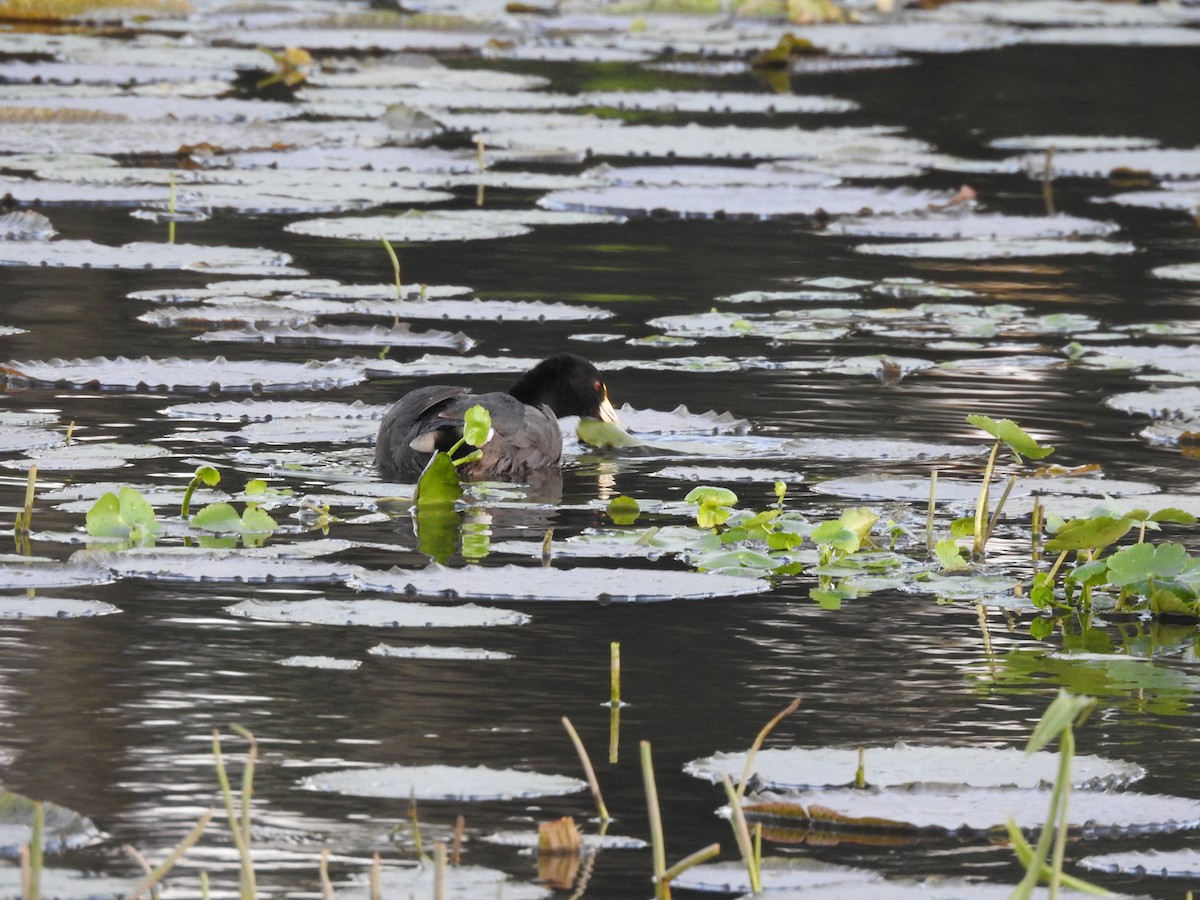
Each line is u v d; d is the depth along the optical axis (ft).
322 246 77.25
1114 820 26.35
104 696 30.42
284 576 37.32
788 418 53.06
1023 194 94.84
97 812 25.95
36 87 113.39
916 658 34.01
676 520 42.83
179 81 120.26
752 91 124.98
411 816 26.17
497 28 150.41
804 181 94.89
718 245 80.53
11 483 43.73
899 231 84.02
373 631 34.30
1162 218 89.97
